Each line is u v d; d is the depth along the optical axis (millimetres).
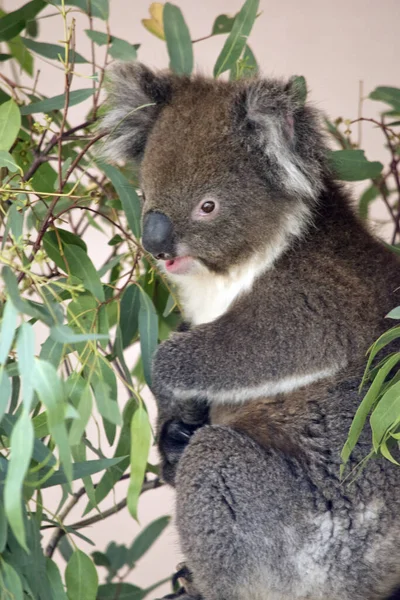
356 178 4980
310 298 4484
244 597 4336
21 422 3164
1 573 3576
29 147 5016
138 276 4746
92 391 4000
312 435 4457
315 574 4320
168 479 4859
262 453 4363
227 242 4516
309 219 4629
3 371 3375
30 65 5535
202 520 4285
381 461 4324
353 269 4570
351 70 6977
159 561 6941
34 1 4797
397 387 3727
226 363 4465
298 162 4438
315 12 7055
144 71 4758
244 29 4930
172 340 4535
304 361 4434
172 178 4461
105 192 5113
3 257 3398
